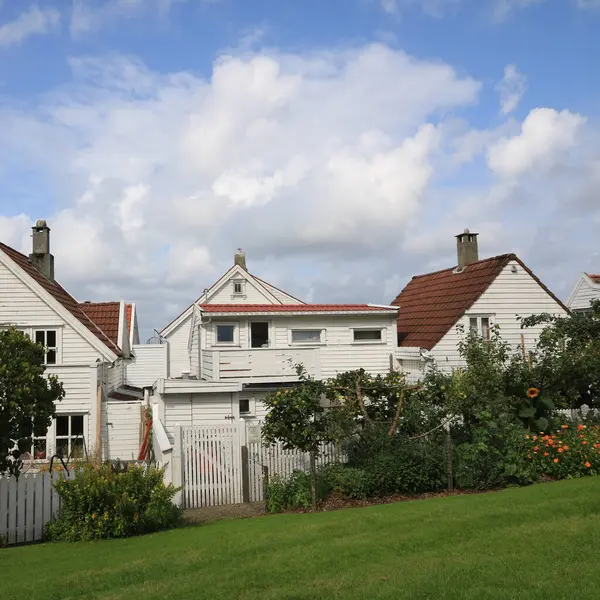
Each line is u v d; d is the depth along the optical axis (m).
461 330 21.94
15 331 13.19
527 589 6.93
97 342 24.23
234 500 14.81
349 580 7.61
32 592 7.99
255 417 26.08
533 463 14.05
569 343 18.69
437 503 11.66
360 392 14.21
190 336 39.22
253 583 7.74
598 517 9.77
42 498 12.23
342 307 29.27
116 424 24.16
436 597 6.89
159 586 7.90
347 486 13.30
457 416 14.78
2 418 12.20
